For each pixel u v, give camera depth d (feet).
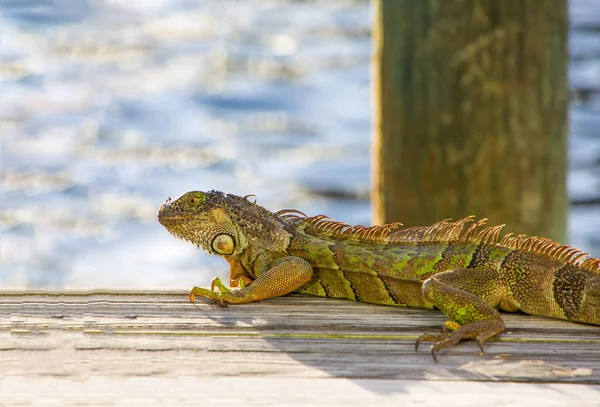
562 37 38.68
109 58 124.26
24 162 80.59
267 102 104.58
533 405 19.04
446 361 21.40
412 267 25.64
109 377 20.52
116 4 161.99
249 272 28.14
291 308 25.39
